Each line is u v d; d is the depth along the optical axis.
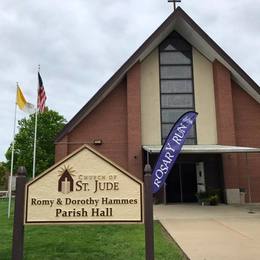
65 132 20.58
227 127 21.08
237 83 22.03
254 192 20.80
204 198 19.86
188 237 10.12
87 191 5.97
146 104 21.81
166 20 20.48
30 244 9.24
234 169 20.58
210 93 22.19
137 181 5.99
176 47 22.62
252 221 13.23
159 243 9.23
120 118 21.22
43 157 38.44
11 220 14.28
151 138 21.42
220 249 8.57
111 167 6.04
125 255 7.93
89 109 20.66
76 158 6.07
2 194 37.69
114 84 20.88
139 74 21.38
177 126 13.55
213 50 20.98
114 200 5.93
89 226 12.22
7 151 41.53
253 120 21.67
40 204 5.92
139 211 5.89
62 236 10.38
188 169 21.92
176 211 16.75
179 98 22.05
